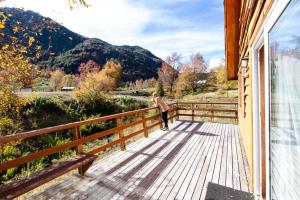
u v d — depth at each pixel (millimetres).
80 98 19422
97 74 45156
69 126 4199
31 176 3352
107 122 15844
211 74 57656
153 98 9070
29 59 6844
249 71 3908
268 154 2117
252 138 3557
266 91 2062
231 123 10883
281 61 1635
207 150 6152
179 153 5895
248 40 3924
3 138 2982
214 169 4766
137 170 4730
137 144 6836
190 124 10180
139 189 3883
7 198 2672
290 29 1377
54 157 8992
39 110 15578
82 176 4422
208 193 3684
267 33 1951
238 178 4289
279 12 1508
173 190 3840
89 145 9812
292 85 1425
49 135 12273
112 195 3680
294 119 1427
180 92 52719
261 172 3344
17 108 8625
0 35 5746
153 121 14562
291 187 1571
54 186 3990
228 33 6445
